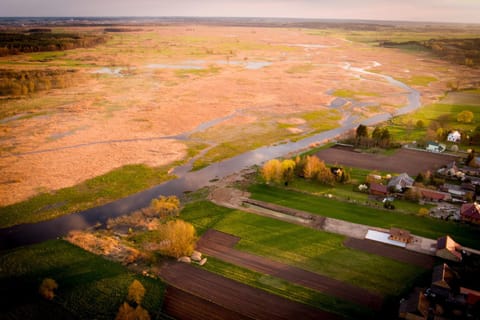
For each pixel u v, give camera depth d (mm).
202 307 58406
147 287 62594
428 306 56625
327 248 73438
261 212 88188
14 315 56688
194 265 68375
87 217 87062
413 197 91312
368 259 69938
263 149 132625
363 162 117312
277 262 69250
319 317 56500
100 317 56469
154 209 89375
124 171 112375
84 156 122625
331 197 94750
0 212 88188
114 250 73250
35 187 101125
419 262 69000
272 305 58844
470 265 67312
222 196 96875
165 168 115500
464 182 100750
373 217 85000
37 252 72688
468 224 81625
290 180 104000
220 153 128375
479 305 56188
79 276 65500
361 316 56625
